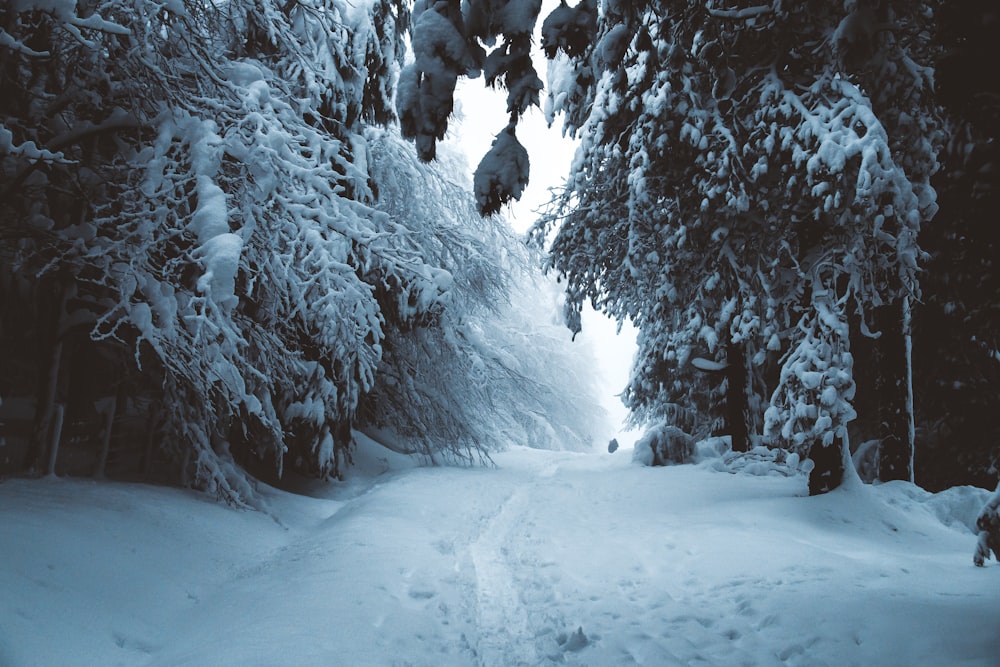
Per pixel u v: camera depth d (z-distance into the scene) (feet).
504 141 16.28
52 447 29.73
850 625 19.83
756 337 56.49
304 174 32.45
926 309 53.36
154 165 28.86
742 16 31.42
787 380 39.86
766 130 41.83
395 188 66.49
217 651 16.74
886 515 36.91
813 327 40.29
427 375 70.74
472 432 71.20
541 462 77.30
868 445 53.57
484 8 15.53
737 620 21.40
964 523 38.11
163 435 38.81
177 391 33.68
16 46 24.82
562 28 15.47
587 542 33.32
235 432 45.42
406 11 55.67
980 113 16.92
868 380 58.08
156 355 32.94
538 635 20.39
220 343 30.22
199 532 29.04
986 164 17.24
